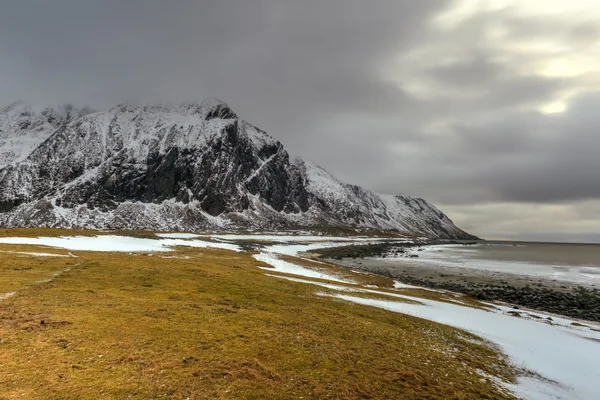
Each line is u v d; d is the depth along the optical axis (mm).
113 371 15695
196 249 100500
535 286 75312
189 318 25047
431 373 20453
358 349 22719
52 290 30500
